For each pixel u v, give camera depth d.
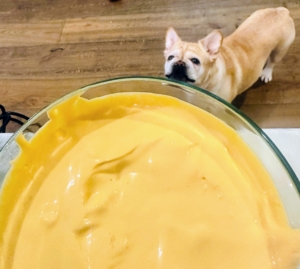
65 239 0.45
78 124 0.54
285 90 0.97
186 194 0.46
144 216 0.45
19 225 0.47
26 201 0.49
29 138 0.52
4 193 0.50
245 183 0.46
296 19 1.04
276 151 0.42
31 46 1.12
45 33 1.14
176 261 0.42
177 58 0.81
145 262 0.42
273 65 0.97
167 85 0.51
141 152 0.50
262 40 0.86
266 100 0.96
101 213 0.46
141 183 0.48
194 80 0.82
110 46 1.08
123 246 0.43
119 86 0.53
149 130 0.52
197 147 0.50
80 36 1.12
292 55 1.00
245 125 0.47
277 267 0.41
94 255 0.43
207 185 0.47
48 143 0.53
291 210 0.43
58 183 0.50
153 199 0.46
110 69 1.05
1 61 1.11
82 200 0.47
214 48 0.81
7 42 1.14
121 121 0.54
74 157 0.51
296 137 0.53
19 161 0.51
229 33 1.05
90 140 0.53
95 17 1.14
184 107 0.54
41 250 0.45
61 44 1.11
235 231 0.43
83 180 0.49
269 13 0.88
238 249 0.42
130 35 1.09
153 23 1.10
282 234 0.42
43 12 1.18
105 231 0.44
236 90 0.90
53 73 1.07
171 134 0.52
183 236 0.43
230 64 0.85
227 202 0.45
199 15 1.09
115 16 1.13
